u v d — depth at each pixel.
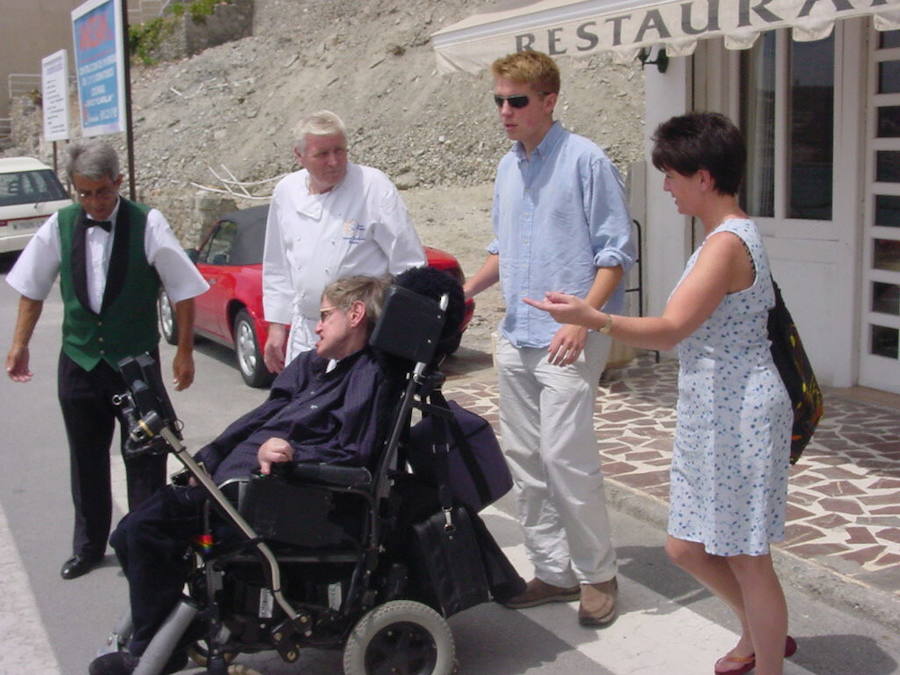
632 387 7.67
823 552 4.57
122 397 3.65
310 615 3.49
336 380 3.71
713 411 3.18
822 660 3.85
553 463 4.03
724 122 3.17
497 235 4.30
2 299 13.46
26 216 16.22
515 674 3.87
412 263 4.61
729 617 4.27
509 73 3.93
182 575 3.47
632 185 8.30
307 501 3.39
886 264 7.01
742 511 3.17
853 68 6.91
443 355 3.73
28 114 33.41
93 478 4.80
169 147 25.91
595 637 4.13
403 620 3.54
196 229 15.24
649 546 5.01
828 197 7.28
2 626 4.42
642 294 8.50
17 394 8.60
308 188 4.68
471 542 3.68
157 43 32.22
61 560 5.10
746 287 3.12
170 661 3.43
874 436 6.20
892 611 4.05
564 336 3.72
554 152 4.01
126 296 4.55
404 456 3.80
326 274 4.54
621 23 6.29
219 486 3.52
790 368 3.25
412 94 23.44
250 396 8.48
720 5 5.61
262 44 29.61
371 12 27.23
